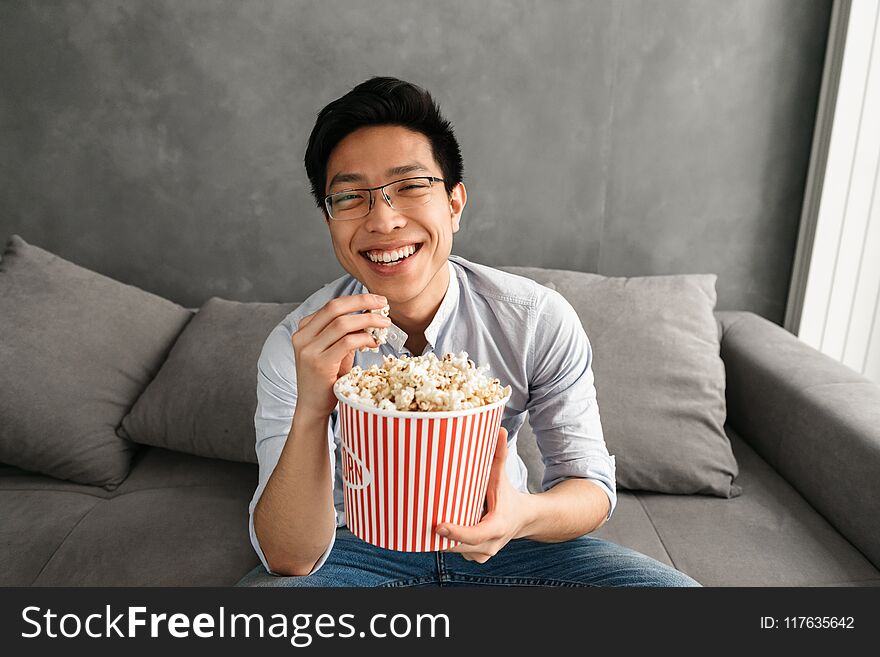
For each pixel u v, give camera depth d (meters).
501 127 2.05
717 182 2.09
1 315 1.74
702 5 1.98
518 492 0.92
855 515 1.41
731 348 1.96
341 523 1.26
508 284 1.22
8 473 1.74
